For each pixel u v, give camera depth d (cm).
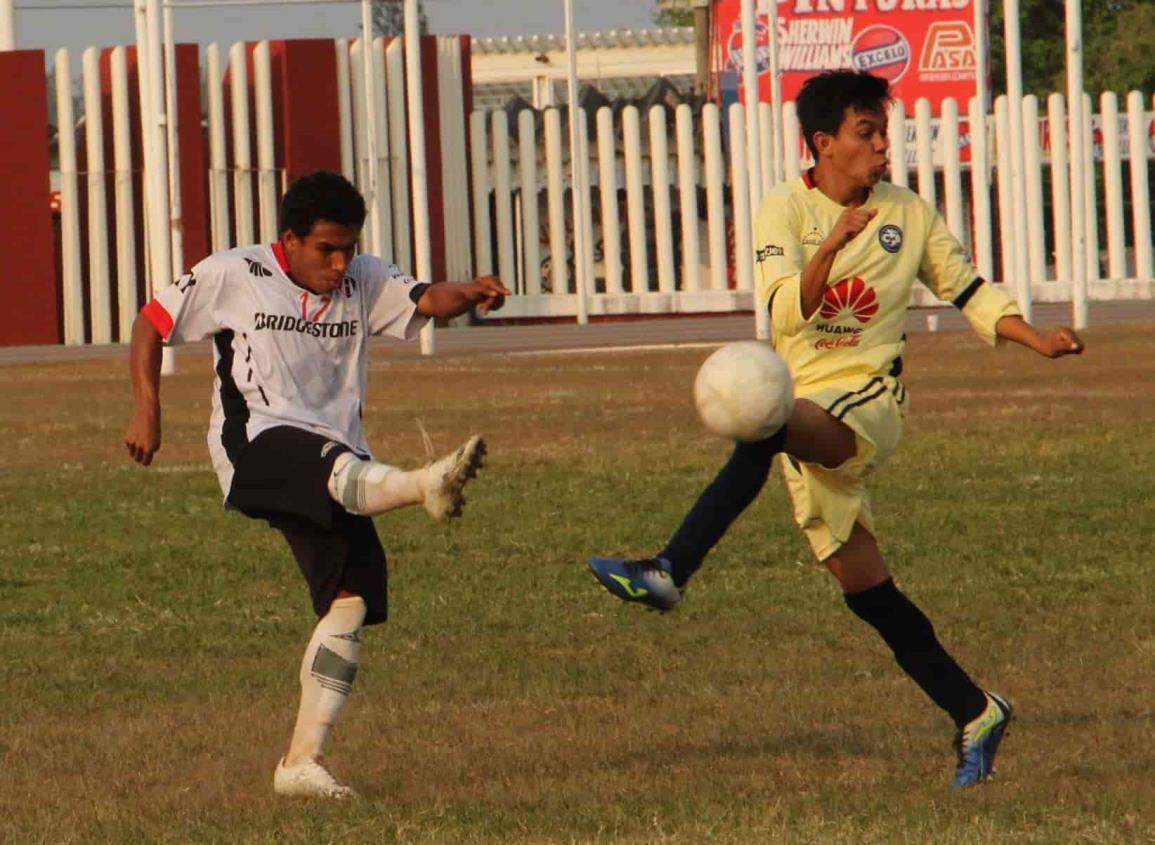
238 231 19538
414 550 4966
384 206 19838
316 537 2478
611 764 2639
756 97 14488
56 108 19525
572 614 4006
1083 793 2347
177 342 2527
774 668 3341
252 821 2345
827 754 2667
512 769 2627
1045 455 6712
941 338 14350
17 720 3102
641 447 7450
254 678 3412
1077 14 13975
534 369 12262
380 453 7431
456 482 2233
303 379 2484
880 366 2459
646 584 2286
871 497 5738
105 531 5509
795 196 2473
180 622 4053
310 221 2441
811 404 2381
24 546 5222
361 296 2528
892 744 2717
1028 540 4834
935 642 2483
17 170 19000
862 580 2486
